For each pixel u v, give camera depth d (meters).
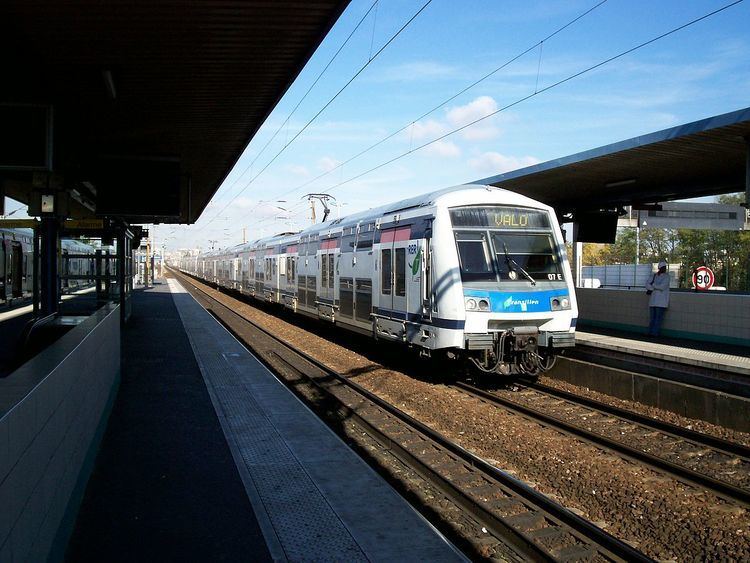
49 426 3.83
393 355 15.52
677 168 12.91
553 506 5.92
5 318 20.23
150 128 12.01
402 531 5.01
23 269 27.23
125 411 9.02
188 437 7.66
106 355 8.49
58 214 12.22
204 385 10.95
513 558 5.19
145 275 54.81
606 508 6.19
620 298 16.50
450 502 6.40
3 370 10.30
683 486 6.75
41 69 8.67
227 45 7.91
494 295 10.89
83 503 5.49
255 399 9.86
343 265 16.53
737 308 13.00
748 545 5.28
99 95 9.89
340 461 6.80
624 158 11.98
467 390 11.62
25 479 3.14
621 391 11.04
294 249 23.20
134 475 6.26
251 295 33.69
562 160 12.73
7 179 14.76
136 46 7.88
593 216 18.25
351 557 4.52
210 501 5.58
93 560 4.40
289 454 7.01
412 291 12.15
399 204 13.47
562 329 11.45
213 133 12.46
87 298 27.45
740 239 41.41
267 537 4.82
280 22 7.19
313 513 5.33
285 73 8.95
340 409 10.44
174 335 18.48
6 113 9.27
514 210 11.58
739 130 9.83
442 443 8.24
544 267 11.49
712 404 9.30
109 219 18.56
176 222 22.77
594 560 5.07
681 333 14.45
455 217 11.24
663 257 48.28
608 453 7.84
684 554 5.21
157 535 4.85
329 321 18.03
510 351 11.19
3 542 2.69
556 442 8.30
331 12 6.95
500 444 8.26
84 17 6.97
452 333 10.83
